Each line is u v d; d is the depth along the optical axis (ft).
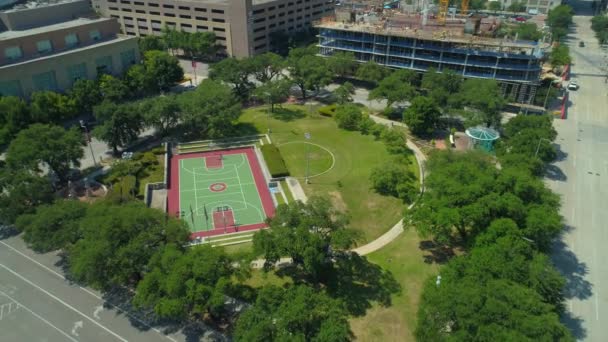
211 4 576.20
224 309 203.41
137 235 202.80
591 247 250.78
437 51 468.34
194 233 260.01
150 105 358.23
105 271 191.72
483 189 224.94
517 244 194.70
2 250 246.68
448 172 245.86
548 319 153.89
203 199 295.28
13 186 257.14
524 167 269.03
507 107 452.35
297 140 372.79
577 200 295.89
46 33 415.85
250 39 581.12
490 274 181.68
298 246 192.65
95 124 403.13
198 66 585.22
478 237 207.21
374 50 504.43
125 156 328.90
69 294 215.72
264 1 617.62
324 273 222.07
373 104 463.01
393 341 187.32
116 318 201.67
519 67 435.53
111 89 416.67
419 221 228.63
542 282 182.39
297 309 160.66
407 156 343.05
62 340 190.08
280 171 316.40
